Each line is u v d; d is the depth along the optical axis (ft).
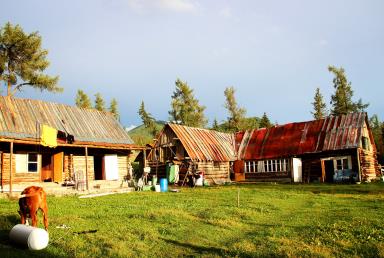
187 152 127.13
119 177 107.96
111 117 118.01
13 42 132.46
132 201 69.46
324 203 66.59
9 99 94.07
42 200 38.19
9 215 47.80
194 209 57.52
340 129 127.95
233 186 115.85
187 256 31.89
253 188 105.09
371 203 65.36
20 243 32.89
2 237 36.81
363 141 127.03
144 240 36.63
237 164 144.66
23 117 90.74
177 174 128.57
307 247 33.32
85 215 50.72
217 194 84.38
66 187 89.56
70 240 35.65
